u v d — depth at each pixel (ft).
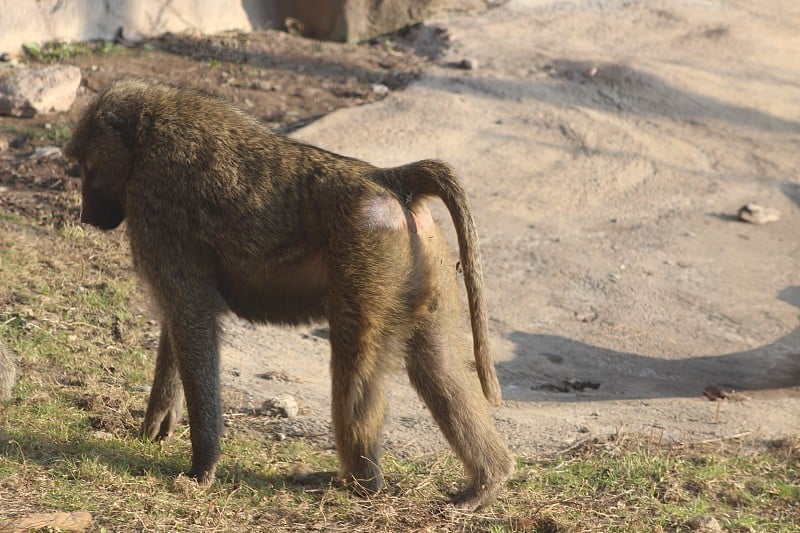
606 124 82.43
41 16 80.59
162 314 31.99
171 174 31.35
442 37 96.07
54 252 51.03
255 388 42.73
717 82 90.63
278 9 97.55
